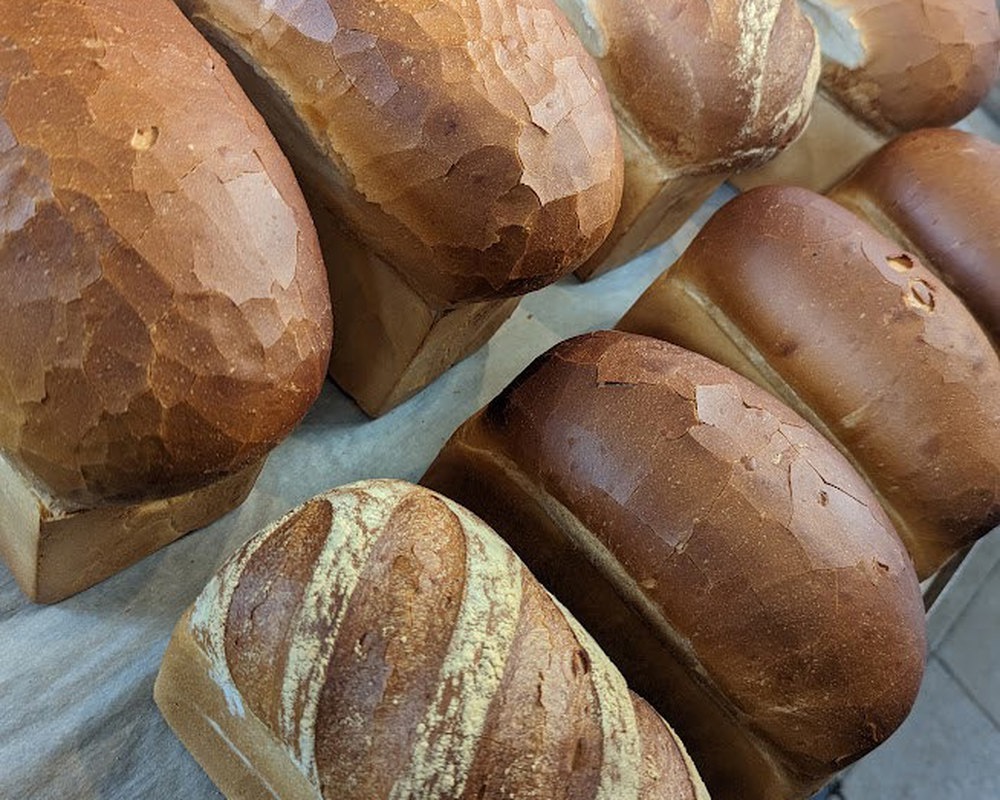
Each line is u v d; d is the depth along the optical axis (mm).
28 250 289
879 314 483
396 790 308
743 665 383
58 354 295
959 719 813
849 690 384
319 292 349
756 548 380
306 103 389
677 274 534
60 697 402
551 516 417
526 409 423
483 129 390
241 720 336
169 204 301
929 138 627
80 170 292
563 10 537
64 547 375
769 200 524
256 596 327
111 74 304
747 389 429
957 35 671
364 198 406
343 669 313
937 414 476
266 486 491
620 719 344
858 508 404
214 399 315
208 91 324
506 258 418
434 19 385
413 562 332
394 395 521
